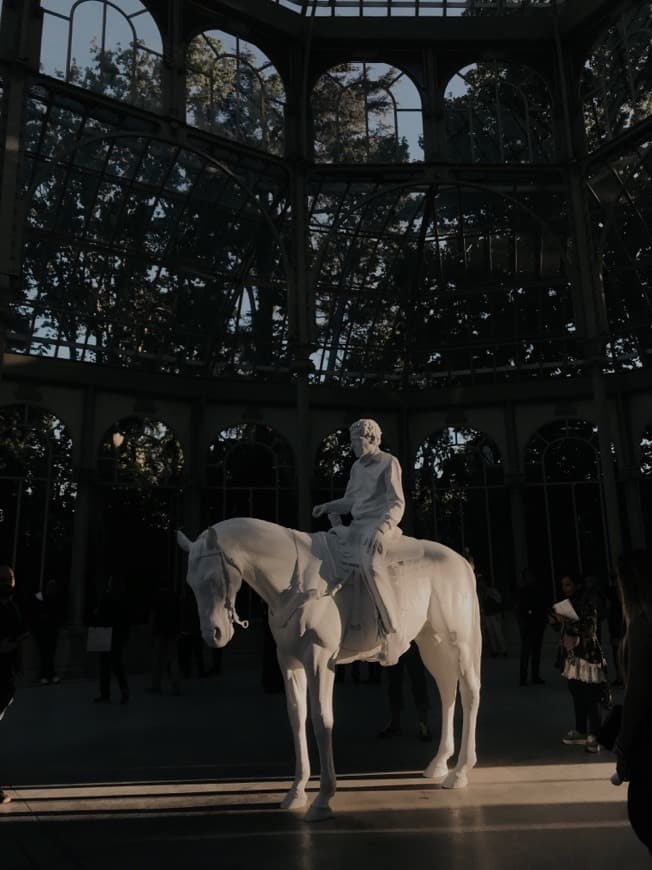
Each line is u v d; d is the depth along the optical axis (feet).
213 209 58.34
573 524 62.90
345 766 20.45
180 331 61.82
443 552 18.76
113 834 14.49
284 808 16.08
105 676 36.19
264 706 33.53
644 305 62.18
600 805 16.02
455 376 69.92
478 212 63.67
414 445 67.87
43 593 47.09
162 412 59.67
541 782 18.28
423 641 19.13
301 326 56.54
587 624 23.36
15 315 54.29
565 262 59.57
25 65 47.14
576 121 61.57
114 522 55.93
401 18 61.31
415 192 62.59
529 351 67.72
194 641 48.93
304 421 55.52
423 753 22.17
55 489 53.52
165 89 53.93
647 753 9.37
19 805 16.88
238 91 58.18
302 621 15.84
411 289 68.49
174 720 29.84
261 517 61.72
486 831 14.19
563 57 62.13
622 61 57.52
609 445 55.47
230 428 62.23
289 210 60.85
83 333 57.77
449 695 18.93
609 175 59.16
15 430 52.75
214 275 61.16
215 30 57.00
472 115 63.41
